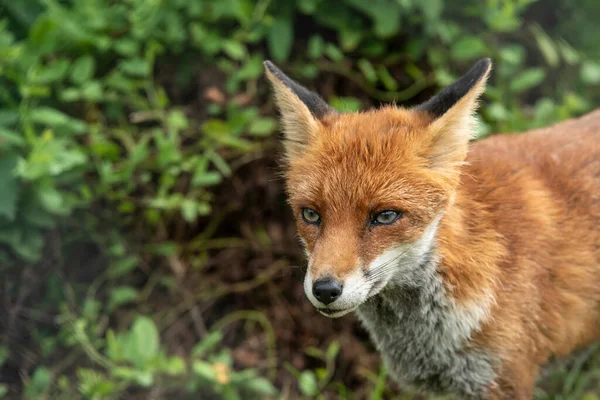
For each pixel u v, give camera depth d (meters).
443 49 5.98
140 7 5.43
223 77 5.81
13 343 4.99
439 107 3.69
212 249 5.71
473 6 6.05
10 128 4.94
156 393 4.96
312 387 4.89
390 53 6.02
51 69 5.01
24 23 5.26
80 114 5.50
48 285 5.15
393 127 3.63
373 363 5.37
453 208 3.74
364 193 3.42
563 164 4.17
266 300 5.58
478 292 3.76
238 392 5.07
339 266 3.32
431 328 3.91
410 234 3.49
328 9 5.77
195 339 5.39
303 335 5.48
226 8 5.59
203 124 5.66
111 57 5.65
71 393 4.88
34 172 4.57
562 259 3.98
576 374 4.87
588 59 6.56
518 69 6.31
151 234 5.52
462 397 4.09
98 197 5.35
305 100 3.92
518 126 5.83
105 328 5.23
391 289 3.88
